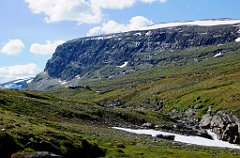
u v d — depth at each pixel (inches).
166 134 4574.3
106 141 2864.2
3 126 2212.1
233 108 6491.1
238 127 5319.9
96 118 4798.2
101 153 2401.6
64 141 2269.9
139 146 2908.5
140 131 4544.8
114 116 5280.5
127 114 5620.1
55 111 4404.5
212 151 3346.5
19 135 2097.7
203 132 5467.5
